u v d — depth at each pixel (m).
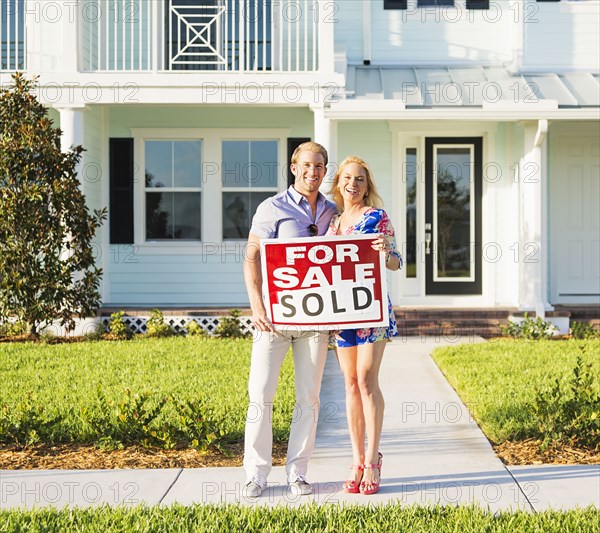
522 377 7.98
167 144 13.21
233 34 11.66
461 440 6.07
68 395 7.23
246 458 4.92
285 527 4.20
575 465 5.41
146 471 5.28
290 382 7.88
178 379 8.05
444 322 11.97
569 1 13.21
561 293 13.27
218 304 13.16
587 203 13.26
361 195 4.94
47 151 10.73
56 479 5.11
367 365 4.83
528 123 11.65
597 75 12.98
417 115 11.22
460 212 13.23
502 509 4.55
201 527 4.15
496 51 13.30
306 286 4.75
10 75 11.70
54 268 10.90
